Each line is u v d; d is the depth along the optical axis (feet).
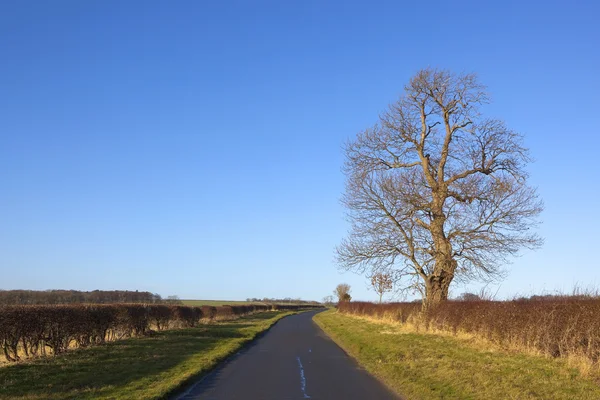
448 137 99.14
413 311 104.06
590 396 32.19
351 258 101.30
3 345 50.26
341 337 91.15
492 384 36.76
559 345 48.78
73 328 57.88
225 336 88.63
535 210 90.99
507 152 93.91
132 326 79.00
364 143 103.24
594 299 48.34
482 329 65.72
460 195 94.17
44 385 37.58
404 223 97.19
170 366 49.34
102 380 40.34
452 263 92.89
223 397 36.52
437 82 98.89
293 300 505.25
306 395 37.27
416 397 35.24
